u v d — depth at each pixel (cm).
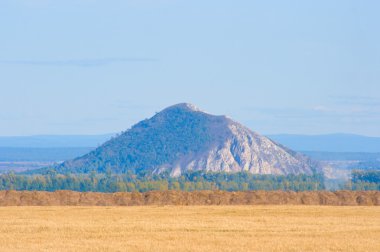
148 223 11794
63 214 13512
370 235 10400
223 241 9669
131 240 9775
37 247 9094
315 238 10044
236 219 12581
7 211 14100
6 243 9450
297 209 14775
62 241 9644
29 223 11762
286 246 9238
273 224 11750
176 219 12550
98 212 13988
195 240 9775
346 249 9069
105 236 10188
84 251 8800
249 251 8856
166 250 8900
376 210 14600
